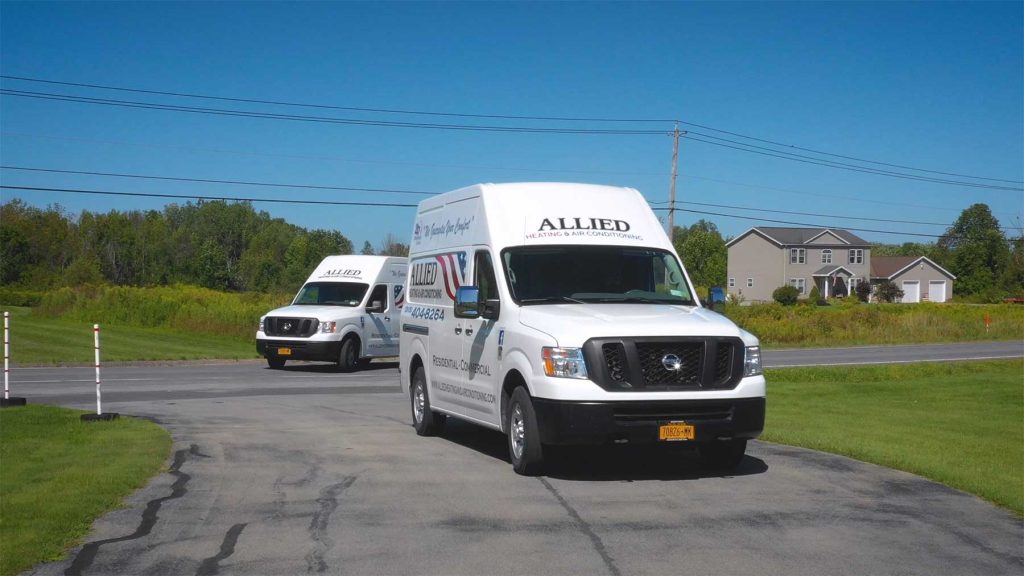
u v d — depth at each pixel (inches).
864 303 3191.4
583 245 409.4
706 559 250.7
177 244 3503.9
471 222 437.4
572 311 368.8
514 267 398.0
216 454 413.4
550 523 289.1
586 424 336.2
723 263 3892.7
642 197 445.4
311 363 1096.2
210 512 303.0
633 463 395.9
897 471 376.8
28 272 3112.7
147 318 1582.2
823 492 335.0
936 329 1780.3
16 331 1378.0
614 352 342.3
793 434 482.6
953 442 472.1
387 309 1015.6
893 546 264.2
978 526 287.1
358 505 313.9
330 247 3604.8
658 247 420.5
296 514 301.0
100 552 256.5
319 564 246.7
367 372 959.0
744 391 350.3
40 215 3378.4
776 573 239.0
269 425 514.9
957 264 4028.1
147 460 384.8
